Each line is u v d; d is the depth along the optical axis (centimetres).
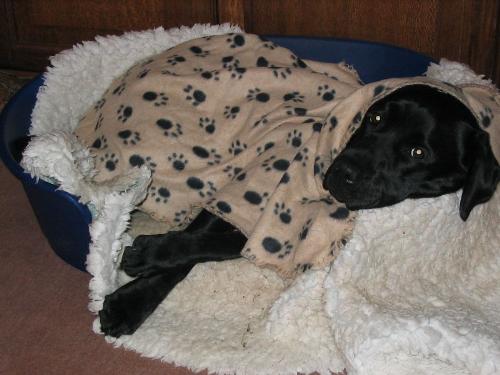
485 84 106
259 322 86
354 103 91
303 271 87
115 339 84
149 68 104
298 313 84
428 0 126
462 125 87
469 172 88
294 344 83
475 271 93
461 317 83
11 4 144
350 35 133
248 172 93
